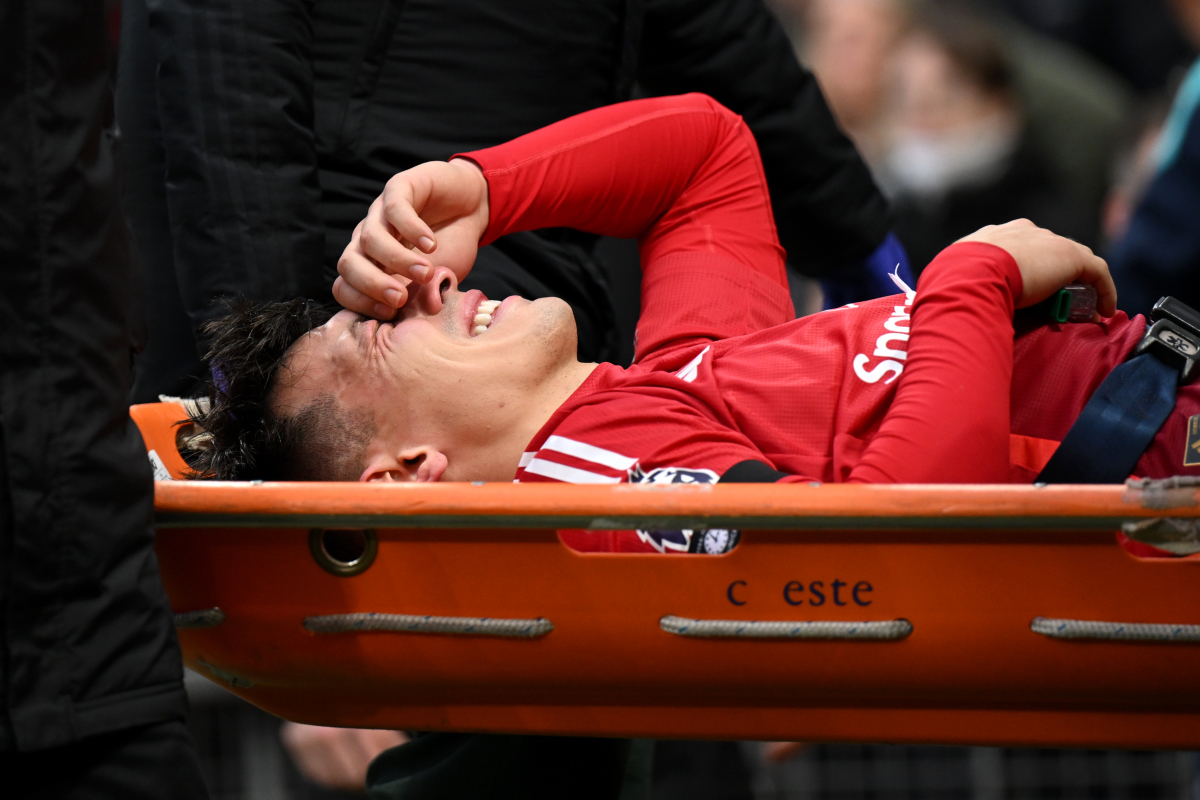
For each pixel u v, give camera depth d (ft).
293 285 18.13
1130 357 15.79
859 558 12.91
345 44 18.79
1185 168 27.63
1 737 11.31
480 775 17.93
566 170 18.16
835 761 36.29
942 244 41.01
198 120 17.75
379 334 17.33
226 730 31.63
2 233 11.35
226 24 17.67
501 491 12.56
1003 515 12.05
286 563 13.91
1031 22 52.29
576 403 16.40
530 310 17.43
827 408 16.03
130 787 11.92
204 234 17.93
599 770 18.29
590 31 19.93
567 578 13.35
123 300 12.24
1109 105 42.63
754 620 13.17
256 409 17.83
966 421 14.38
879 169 42.88
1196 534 12.16
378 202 16.61
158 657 12.19
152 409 18.03
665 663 13.61
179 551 14.14
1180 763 35.06
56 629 11.67
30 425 11.53
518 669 13.98
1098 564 12.64
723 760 26.81
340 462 17.43
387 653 14.11
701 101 19.84
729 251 19.21
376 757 19.58
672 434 15.44
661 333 18.15
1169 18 50.67
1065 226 40.73
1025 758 35.73
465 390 16.94
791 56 23.15
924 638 13.02
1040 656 12.99
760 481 14.37
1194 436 14.79
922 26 42.98
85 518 11.82
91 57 11.77
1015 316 16.92
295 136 18.04
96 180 11.85
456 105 19.24
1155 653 12.84
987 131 41.57
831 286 25.29
